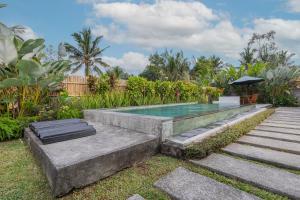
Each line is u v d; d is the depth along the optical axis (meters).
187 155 2.79
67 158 2.11
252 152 2.99
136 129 3.63
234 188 2.04
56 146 2.59
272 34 26.77
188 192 1.95
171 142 3.12
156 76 30.09
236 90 13.42
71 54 24.20
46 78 4.70
